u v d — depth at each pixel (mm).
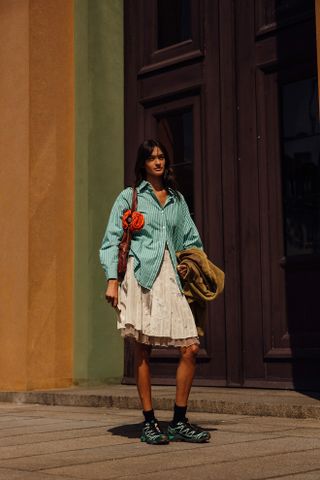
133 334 4316
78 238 8141
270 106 7137
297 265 6773
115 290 4379
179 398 4398
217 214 7430
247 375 7012
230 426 4969
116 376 8258
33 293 7734
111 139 8461
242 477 3264
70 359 7980
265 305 6945
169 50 8102
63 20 8227
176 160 7961
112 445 4320
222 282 4461
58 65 8141
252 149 7215
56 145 8047
